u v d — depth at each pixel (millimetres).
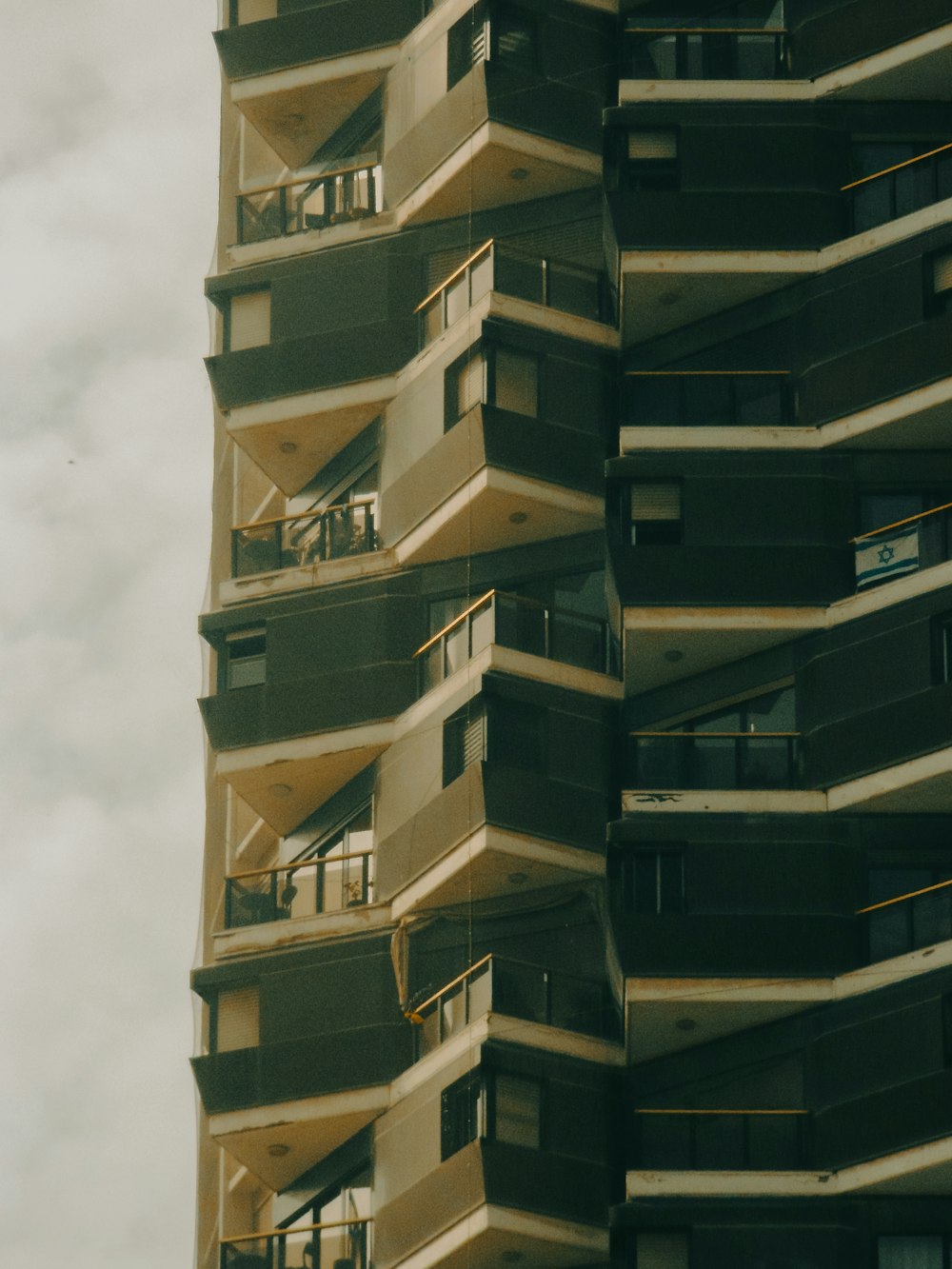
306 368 61188
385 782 57094
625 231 57469
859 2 58688
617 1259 49406
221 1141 54719
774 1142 50375
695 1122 51125
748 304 57750
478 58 61469
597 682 56031
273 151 65375
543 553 58031
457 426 58031
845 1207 49312
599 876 54500
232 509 63906
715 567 54594
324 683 58094
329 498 61844
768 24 60438
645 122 58500
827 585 54281
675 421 57156
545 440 57812
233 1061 55125
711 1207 49500
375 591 58719
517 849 54250
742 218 57469
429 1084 53094
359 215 62562
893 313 55500
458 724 55812
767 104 58500
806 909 51625
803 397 56031
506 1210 50938
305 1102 54344
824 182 57719
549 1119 51812
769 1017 51406
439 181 61500
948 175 56719
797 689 53875
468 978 53312
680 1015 51312
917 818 52219
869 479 55219
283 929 56312
